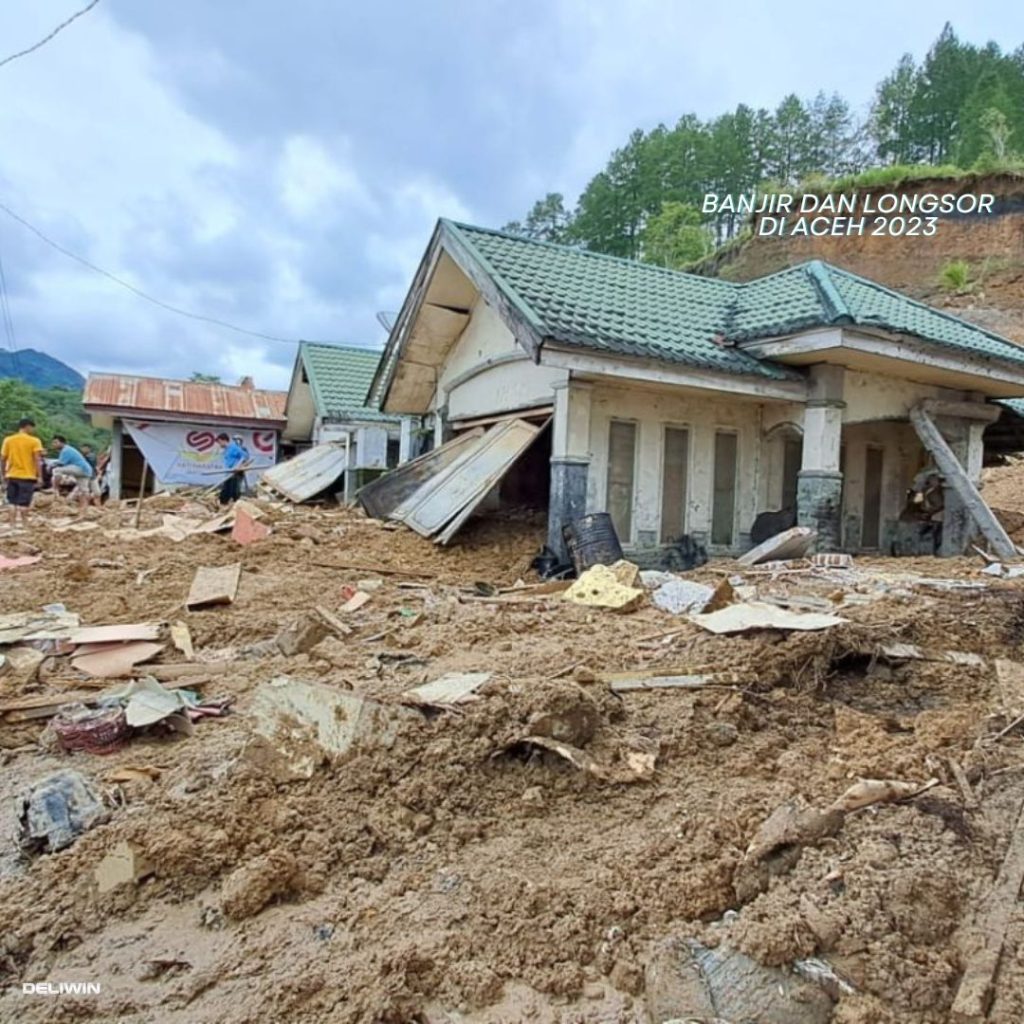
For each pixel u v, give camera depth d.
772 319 11.29
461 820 3.58
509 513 12.38
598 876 3.16
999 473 19.66
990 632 6.25
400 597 7.90
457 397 13.88
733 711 4.67
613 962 2.77
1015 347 13.14
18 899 3.01
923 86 50.75
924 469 13.52
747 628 5.63
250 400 24.64
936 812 3.73
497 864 3.29
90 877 3.08
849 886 3.13
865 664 5.50
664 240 45.59
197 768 3.97
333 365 22.30
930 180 31.72
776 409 11.55
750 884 3.17
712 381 10.25
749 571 8.84
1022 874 3.31
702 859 3.29
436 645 5.95
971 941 2.91
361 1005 2.48
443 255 12.12
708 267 37.66
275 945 2.79
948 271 28.94
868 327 10.10
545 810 3.69
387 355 14.37
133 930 2.90
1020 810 3.83
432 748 3.86
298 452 25.17
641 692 4.83
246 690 5.18
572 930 2.87
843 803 3.73
